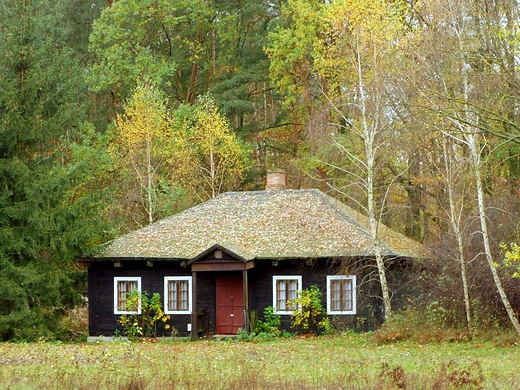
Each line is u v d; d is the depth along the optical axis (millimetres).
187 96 55812
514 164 31656
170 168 48219
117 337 33312
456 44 27438
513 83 25141
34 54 32156
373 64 30047
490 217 29359
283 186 38469
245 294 31453
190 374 18484
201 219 35812
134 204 47156
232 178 47875
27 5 32438
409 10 35844
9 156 31750
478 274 28500
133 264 33781
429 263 30422
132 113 46219
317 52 36844
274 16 51906
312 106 42688
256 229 34281
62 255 33438
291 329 32281
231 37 52875
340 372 19688
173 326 33219
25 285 30953
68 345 28172
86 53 55969
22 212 30906
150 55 51031
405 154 33250
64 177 32219
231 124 53375
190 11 53656
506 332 27422
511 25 27500
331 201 36188
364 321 31797
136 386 16125
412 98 28500
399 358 23406
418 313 29359
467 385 16906
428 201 36250
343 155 34312
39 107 32062
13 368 19531
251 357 23531
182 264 32844
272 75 46625
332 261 32000
